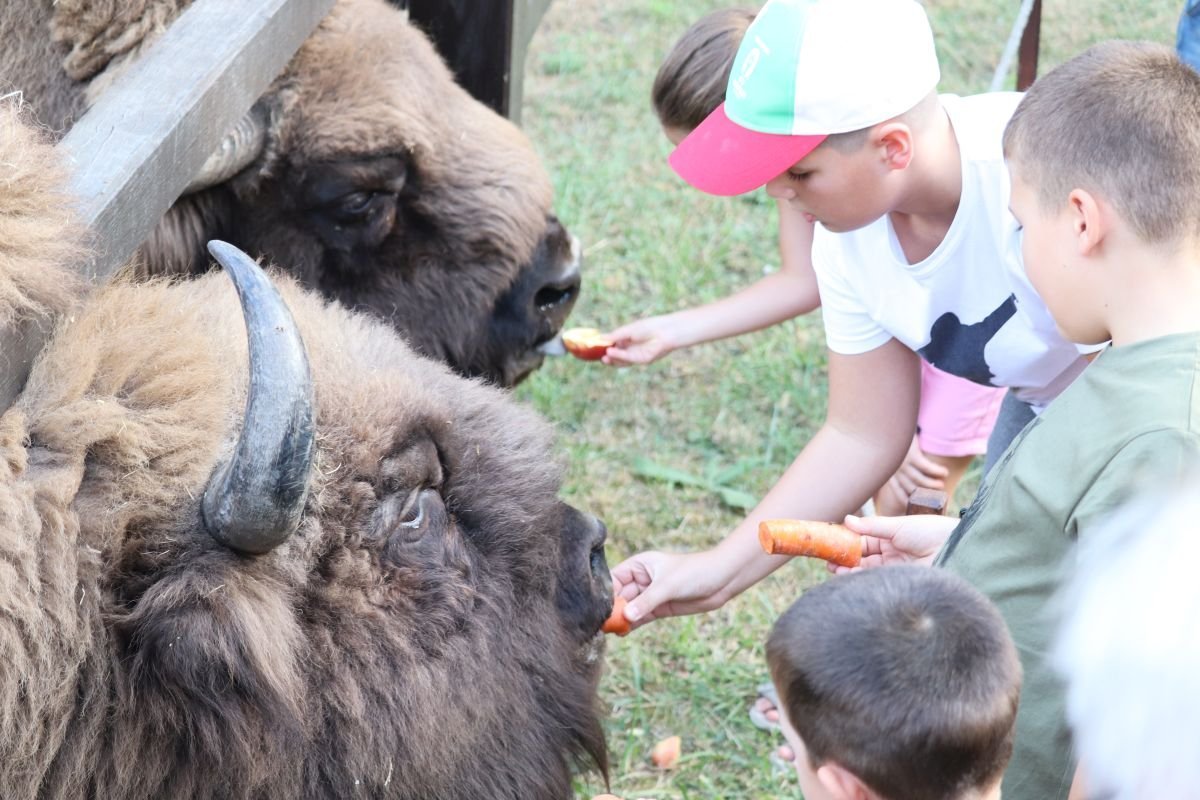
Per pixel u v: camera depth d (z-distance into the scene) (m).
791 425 6.18
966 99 3.56
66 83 4.11
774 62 3.17
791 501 3.77
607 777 3.45
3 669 2.35
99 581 2.49
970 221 3.40
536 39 10.00
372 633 2.77
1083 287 2.68
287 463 2.36
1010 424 4.14
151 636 2.47
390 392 2.97
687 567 3.69
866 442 3.80
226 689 2.52
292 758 2.64
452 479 3.05
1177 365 2.46
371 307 4.57
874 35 3.16
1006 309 3.53
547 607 3.17
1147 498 2.21
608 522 5.50
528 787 3.09
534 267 4.89
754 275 7.26
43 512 2.44
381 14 4.57
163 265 4.22
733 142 3.26
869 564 3.46
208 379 2.73
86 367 2.57
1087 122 2.64
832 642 2.19
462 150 4.65
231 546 2.50
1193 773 1.83
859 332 3.75
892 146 3.21
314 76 4.30
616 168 8.16
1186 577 1.91
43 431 2.51
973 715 2.13
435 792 2.89
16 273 2.45
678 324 4.79
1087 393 2.60
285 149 4.32
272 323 2.34
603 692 4.68
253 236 4.45
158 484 2.56
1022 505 2.63
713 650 4.87
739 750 4.48
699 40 4.11
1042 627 2.59
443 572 2.91
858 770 2.19
